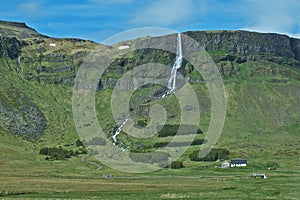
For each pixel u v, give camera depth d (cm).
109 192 15412
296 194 14638
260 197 13862
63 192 15400
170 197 13912
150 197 13900
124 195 14450
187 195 14412
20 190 15600
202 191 15712
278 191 15475
